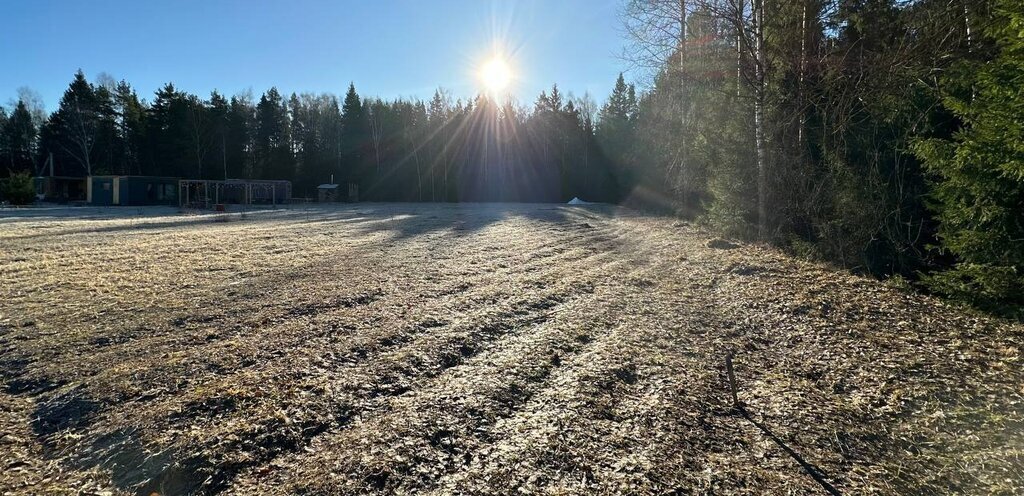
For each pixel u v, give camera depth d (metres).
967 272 5.20
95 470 2.55
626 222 18.30
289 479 2.46
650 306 5.72
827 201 8.87
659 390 3.47
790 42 10.06
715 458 2.66
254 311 5.41
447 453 2.68
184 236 12.73
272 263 8.55
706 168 14.09
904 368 3.82
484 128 46.78
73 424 3.00
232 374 3.69
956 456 2.70
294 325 4.89
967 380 3.58
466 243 11.69
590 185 44.50
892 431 2.96
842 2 9.54
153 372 3.72
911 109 7.52
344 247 10.80
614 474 2.50
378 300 5.94
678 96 15.43
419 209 29.94
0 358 4.03
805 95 9.70
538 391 3.45
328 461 2.60
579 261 8.95
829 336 4.54
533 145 46.75
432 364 3.91
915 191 7.47
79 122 43.66
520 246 11.13
